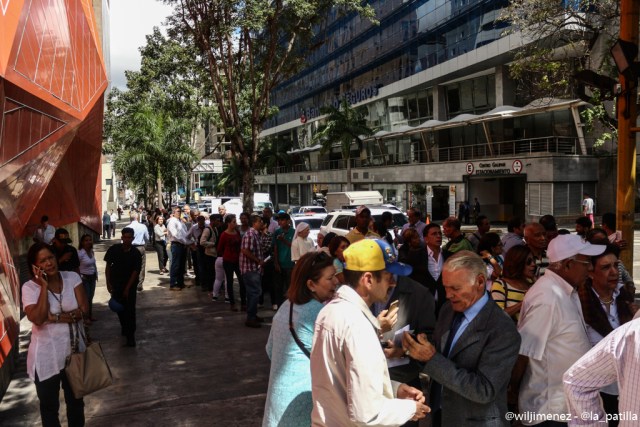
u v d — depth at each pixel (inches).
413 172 1704.0
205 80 1006.4
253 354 292.2
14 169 274.2
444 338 117.0
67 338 171.8
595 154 1253.1
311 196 2647.6
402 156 1883.6
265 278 427.5
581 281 124.3
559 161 1209.4
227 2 677.9
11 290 228.1
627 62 219.9
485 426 107.5
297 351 117.0
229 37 733.9
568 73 553.0
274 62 805.2
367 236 256.1
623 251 227.8
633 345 77.2
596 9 509.0
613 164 1220.5
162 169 1234.6
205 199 2027.6
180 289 513.0
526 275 168.9
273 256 397.1
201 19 711.7
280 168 3058.6
